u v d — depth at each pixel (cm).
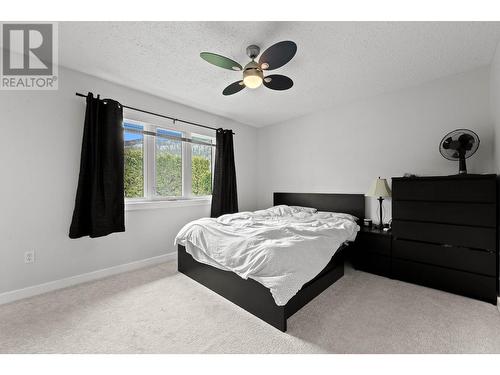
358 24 169
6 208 198
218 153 365
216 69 234
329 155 354
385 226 287
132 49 200
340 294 210
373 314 176
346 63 225
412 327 159
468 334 151
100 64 224
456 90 249
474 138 219
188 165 343
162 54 208
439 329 157
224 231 216
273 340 147
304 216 302
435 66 232
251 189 448
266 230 200
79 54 208
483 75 234
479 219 202
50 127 220
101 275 250
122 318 171
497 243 196
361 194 318
